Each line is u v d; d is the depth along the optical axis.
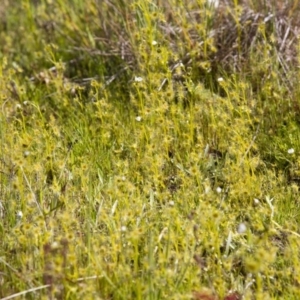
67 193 5.58
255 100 6.93
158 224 5.21
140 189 5.87
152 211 5.28
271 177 5.90
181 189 5.78
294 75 7.16
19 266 4.79
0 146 6.19
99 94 7.69
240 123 6.29
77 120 7.04
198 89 6.93
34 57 8.80
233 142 6.10
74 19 8.78
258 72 7.34
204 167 6.11
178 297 4.30
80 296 4.46
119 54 8.17
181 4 7.53
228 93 6.50
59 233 5.06
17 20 9.88
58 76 7.56
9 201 5.47
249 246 4.97
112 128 6.76
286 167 6.26
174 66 7.38
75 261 4.54
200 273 4.73
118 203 5.39
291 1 7.96
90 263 4.67
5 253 4.97
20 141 5.96
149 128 6.29
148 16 7.12
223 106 6.82
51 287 4.47
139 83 6.76
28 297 4.56
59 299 4.55
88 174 5.88
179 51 7.73
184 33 7.56
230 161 6.05
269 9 8.00
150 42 7.14
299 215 5.51
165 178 5.88
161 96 6.79
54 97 7.72
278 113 6.88
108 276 4.59
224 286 4.60
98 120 7.07
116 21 8.36
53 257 4.62
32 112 7.38
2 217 5.44
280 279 4.77
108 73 8.20
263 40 7.78
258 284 4.33
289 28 7.79
